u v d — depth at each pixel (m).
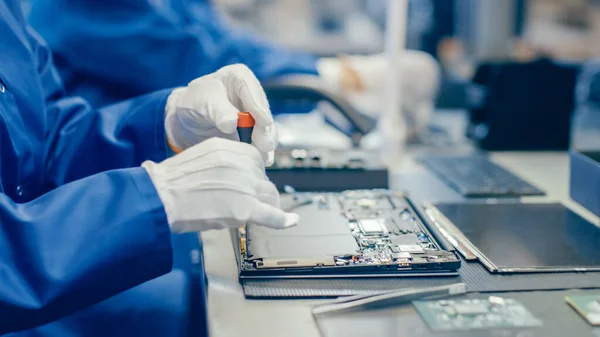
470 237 0.95
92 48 1.51
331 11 3.15
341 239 0.90
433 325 0.69
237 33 2.12
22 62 1.15
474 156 1.48
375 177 1.18
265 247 0.87
